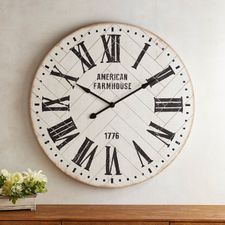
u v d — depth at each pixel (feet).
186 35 8.37
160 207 7.98
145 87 8.26
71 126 8.24
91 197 8.29
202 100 8.33
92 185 8.21
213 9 8.35
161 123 8.25
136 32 8.29
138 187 8.29
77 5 8.38
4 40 8.35
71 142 8.24
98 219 7.08
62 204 8.26
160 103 8.26
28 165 8.29
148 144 8.24
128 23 8.36
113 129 8.25
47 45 8.37
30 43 8.36
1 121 8.30
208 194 8.29
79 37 8.27
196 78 8.34
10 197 7.42
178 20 8.38
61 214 7.32
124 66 8.29
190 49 8.36
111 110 8.26
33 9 8.39
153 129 8.25
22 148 8.30
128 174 8.21
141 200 8.27
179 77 8.27
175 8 8.39
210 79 8.34
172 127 8.25
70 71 8.27
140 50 8.29
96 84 8.28
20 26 8.37
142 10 8.38
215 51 8.36
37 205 8.08
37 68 8.27
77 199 8.28
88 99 8.27
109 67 8.29
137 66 8.29
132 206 8.05
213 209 7.80
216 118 8.32
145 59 8.29
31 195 7.57
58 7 8.38
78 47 8.28
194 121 8.32
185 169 8.29
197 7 8.36
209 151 8.30
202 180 8.29
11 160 8.29
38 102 8.24
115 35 8.29
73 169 8.21
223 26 8.35
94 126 8.25
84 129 8.25
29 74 8.34
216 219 7.03
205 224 7.04
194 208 7.89
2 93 8.32
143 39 8.29
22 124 8.31
